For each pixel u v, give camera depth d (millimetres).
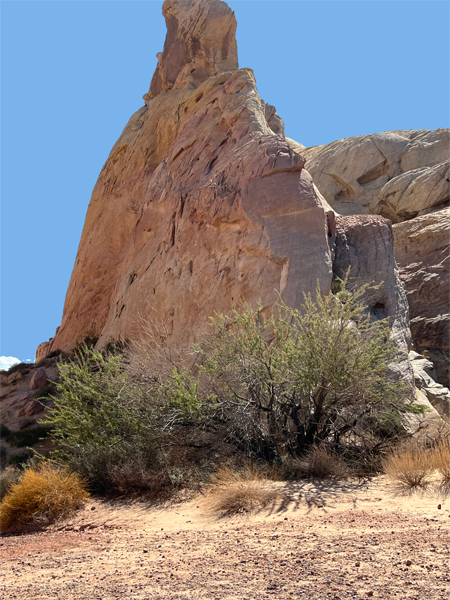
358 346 11016
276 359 11250
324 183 38750
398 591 4035
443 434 11383
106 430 11633
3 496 11430
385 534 5805
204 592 4434
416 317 25609
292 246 15711
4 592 5188
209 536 6824
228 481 9094
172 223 20484
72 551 7133
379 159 37688
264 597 4145
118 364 12500
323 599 3990
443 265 26250
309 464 9773
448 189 32406
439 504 7000
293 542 5895
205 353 12203
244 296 16000
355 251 17828
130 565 5793
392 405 11578
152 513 9023
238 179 18109
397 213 34344
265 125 21953
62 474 10906
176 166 23125
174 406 11281
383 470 9711
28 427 20094
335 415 11188
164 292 19141
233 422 11070
